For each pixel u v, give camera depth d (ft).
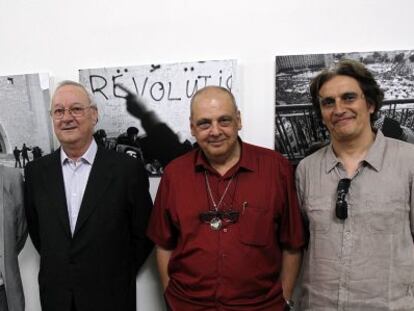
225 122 3.86
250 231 3.87
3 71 5.39
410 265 3.52
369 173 3.66
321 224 3.80
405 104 4.52
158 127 5.05
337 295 3.67
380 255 3.54
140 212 4.68
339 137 3.74
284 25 4.75
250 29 4.82
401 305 3.48
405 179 3.55
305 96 4.71
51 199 4.57
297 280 4.67
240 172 4.08
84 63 5.20
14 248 4.82
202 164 4.12
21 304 4.86
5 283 4.67
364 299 3.57
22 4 5.27
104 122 5.16
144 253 4.83
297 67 4.71
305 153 4.77
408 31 4.53
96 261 4.42
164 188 4.35
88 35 5.17
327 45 4.68
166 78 4.99
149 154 5.08
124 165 4.63
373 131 4.00
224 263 3.83
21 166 5.36
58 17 5.22
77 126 4.47
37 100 5.26
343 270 3.65
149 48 5.04
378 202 3.56
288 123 4.78
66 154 4.74
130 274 4.73
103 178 4.54
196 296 3.90
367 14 4.59
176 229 4.34
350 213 3.66
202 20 4.91
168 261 4.36
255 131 4.91
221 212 3.93
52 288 4.48
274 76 4.80
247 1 4.81
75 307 4.42
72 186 4.70
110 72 5.09
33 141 5.32
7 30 5.33
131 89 5.08
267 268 3.95
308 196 3.98
